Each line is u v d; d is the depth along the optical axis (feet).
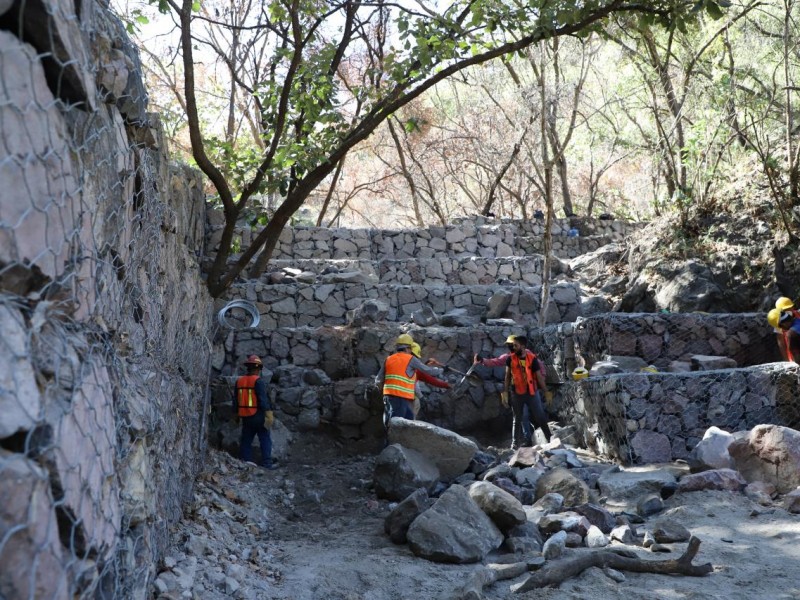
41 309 6.24
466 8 30.48
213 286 32.60
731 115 46.32
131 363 11.22
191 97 29.68
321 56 32.86
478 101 73.56
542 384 32.24
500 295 45.80
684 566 16.29
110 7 10.38
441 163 81.05
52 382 6.02
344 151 31.71
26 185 5.72
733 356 36.06
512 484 24.47
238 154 35.37
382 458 25.66
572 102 61.11
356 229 55.42
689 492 23.13
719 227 45.47
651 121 63.26
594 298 48.24
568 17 28.43
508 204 92.38
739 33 51.16
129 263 10.97
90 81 7.75
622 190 88.84
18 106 5.67
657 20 28.89
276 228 32.55
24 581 4.98
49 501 5.55
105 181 8.94
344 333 39.65
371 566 17.37
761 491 22.56
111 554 7.95
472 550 17.93
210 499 22.31
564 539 18.51
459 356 39.45
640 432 27.94
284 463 34.19
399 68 30.96
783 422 28.71
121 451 9.17
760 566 16.70
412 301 46.91
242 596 14.38
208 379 29.40
